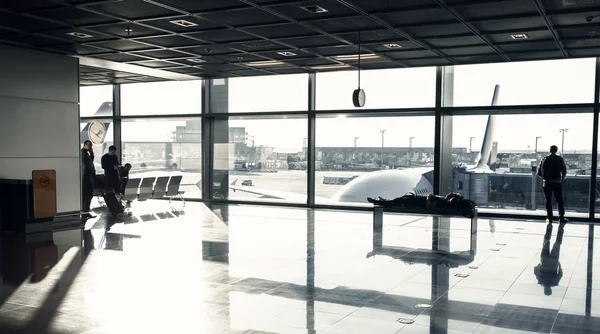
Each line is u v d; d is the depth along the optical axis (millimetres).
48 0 7594
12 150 10617
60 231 10367
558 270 7242
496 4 7605
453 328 4859
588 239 9734
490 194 13367
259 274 6887
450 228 11047
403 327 4875
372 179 14461
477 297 5898
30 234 9961
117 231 10414
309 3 7652
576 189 12398
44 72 11211
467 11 8055
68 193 11656
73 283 6395
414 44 10359
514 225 11492
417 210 9820
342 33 9508
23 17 8570
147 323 4930
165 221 11914
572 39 9758
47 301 5641
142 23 8945
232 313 5246
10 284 6348
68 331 4711
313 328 4824
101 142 16859
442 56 11484
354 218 12531
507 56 11445
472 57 11602
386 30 9266
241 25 9070
